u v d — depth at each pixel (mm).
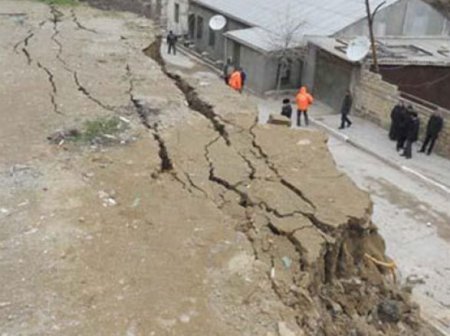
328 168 6273
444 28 22438
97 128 6891
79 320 4094
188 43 27562
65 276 4492
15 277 4461
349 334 4902
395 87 17234
